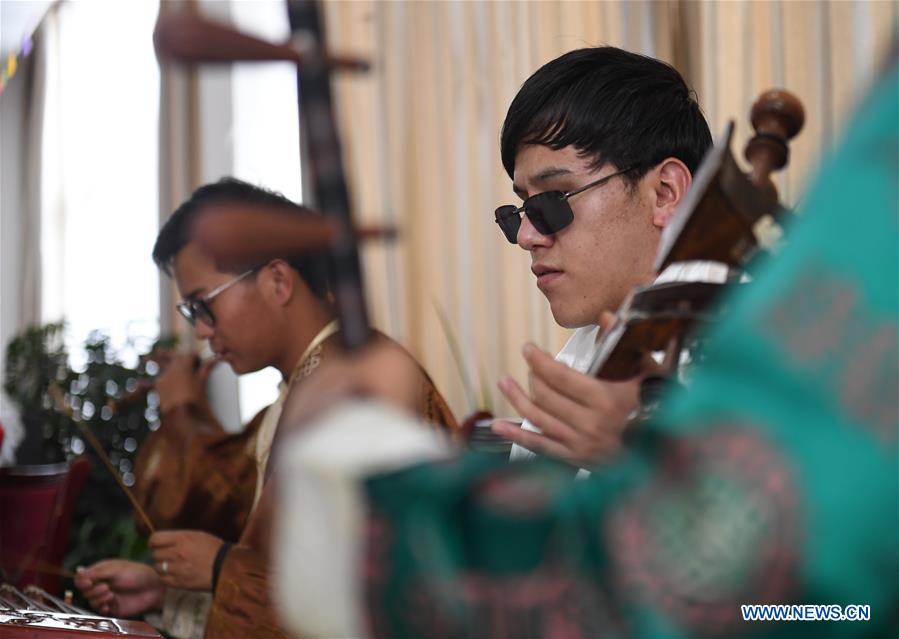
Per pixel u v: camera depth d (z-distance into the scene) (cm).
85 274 699
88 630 198
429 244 534
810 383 54
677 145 206
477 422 195
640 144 204
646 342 127
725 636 57
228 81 643
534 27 501
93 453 393
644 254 205
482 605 64
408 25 545
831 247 54
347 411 67
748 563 56
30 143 728
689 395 60
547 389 114
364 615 66
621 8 464
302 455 66
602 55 209
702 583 58
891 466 53
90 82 705
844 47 397
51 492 318
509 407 505
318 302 270
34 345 416
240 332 268
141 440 399
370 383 67
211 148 646
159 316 652
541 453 120
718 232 119
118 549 381
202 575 250
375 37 552
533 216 206
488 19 518
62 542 328
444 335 528
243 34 54
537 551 64
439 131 534
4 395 411
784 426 55
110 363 407
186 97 653
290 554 67
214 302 266
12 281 736
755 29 420
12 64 453
